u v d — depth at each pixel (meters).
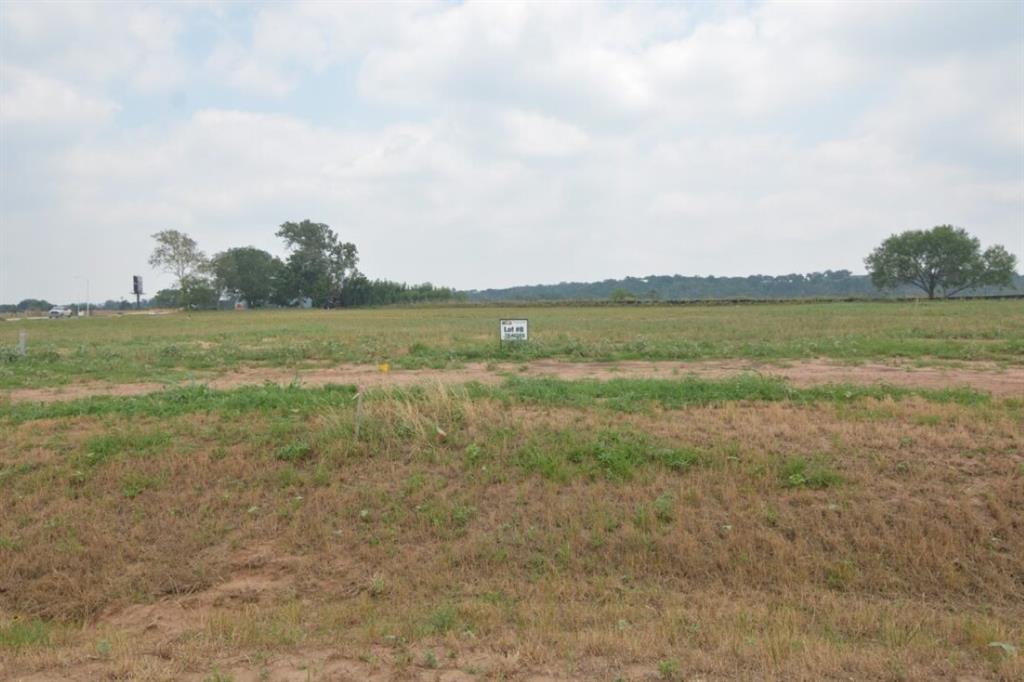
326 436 9.88
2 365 18.72
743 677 4.95
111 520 8.39
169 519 8.35
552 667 5.19
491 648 5.59
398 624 6.16
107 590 7.36
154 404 11.77
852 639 5.89
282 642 5.81
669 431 9.86
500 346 20.70
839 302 76.06
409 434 10.01
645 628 5.98
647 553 7.47
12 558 7.76
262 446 9.82
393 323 45.19
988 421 9.87
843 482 8.31
